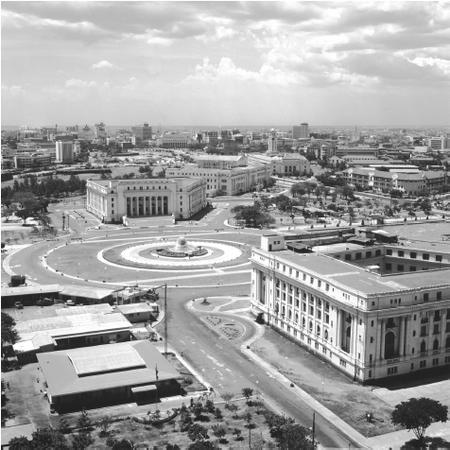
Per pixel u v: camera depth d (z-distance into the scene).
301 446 137.38
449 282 198.88
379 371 184.75
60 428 153.00
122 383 172.00
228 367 196.25
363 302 180.75
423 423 144.00
